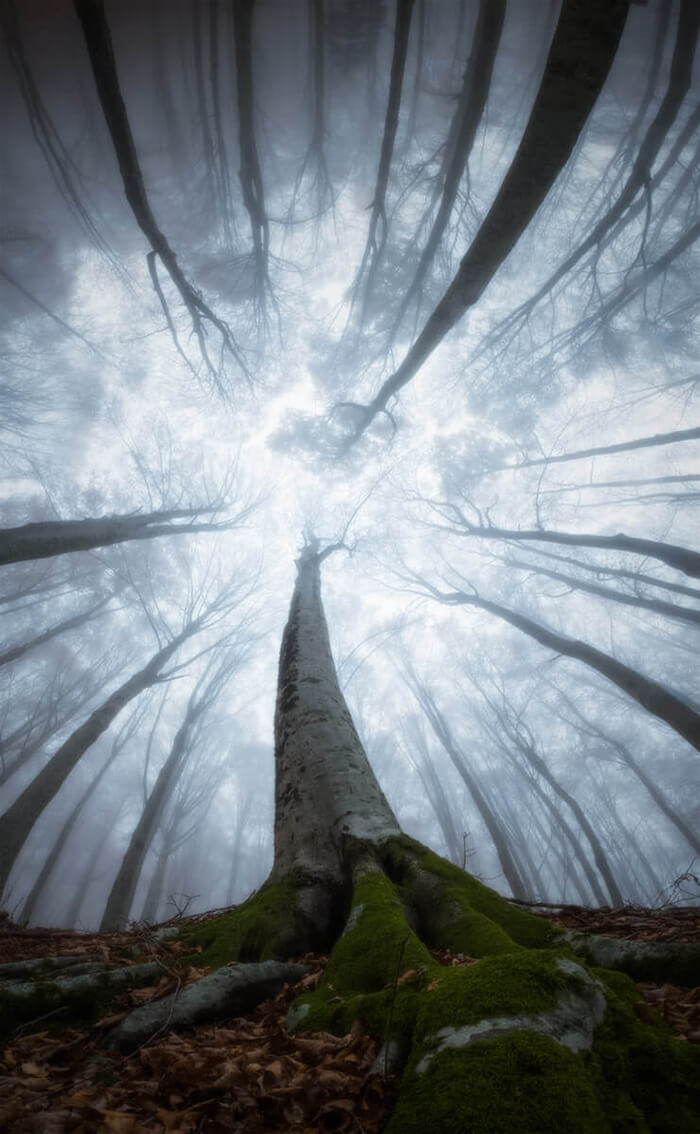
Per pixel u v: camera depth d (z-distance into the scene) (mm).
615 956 2607
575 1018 1692
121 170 11133
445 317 12336
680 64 11812
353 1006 2123
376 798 4480
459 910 3168
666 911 4324
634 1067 1604
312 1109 1564
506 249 10375
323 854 4051
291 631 7691
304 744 5098
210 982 2572
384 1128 1434
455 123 13352
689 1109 1479
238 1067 1778
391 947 2588
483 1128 1276
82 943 4699
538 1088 1372
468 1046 1545
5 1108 1576
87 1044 2211
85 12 8883
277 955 3238
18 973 3072
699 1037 1847
